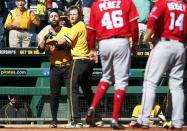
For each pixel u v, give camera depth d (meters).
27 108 34.44
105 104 34.06
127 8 25.72
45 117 34.56
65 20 33.88
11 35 36.22
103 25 25.67
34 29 37.97
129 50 25.77
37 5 39.00
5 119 33.00
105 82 26.14
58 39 30.36
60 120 33.88
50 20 30.80
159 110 33.41
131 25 25.78
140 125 25.67
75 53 29.86
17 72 34.84
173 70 25.83
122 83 25.70
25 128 27.48
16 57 35.91
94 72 35.22
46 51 32.78
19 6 36.31
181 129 25.73
